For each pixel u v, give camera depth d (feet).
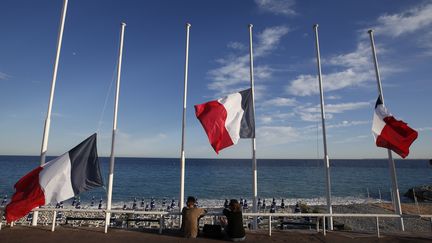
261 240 28.81
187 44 41.01
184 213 29.58
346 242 28.66
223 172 311.68
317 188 182.19
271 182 218.59
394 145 36.32
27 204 28.30
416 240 29.53
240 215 28.78
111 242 26.91
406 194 144.66
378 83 40.47
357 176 277.44
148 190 165.78
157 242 27.17
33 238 27.61
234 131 35.83
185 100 39.22
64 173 29.66
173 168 361.30
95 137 31.78
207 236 29.22
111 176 34.50
